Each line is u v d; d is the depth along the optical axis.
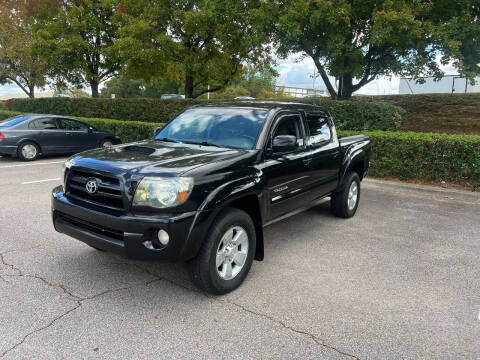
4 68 26.58
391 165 9.21
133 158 3.65
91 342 2.85
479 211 6.97
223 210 3.57
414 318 3.30
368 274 4.18
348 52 11.90
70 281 3.81
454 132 13.33
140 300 3.48
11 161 11.57
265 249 4.87
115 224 3.23
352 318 3.28
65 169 3.80
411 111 15.34
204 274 3.41
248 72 20.30
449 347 2.91
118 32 17.80
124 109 18.83
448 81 20.23
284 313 3.33
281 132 4.55
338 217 6.36
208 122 4.70
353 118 12.47
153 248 3.18
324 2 10.61
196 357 2.71
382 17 10.28
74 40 20.09
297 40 12.52
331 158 5.51
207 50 17.61
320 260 4.54
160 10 16.50
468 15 11.22
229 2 13.17
